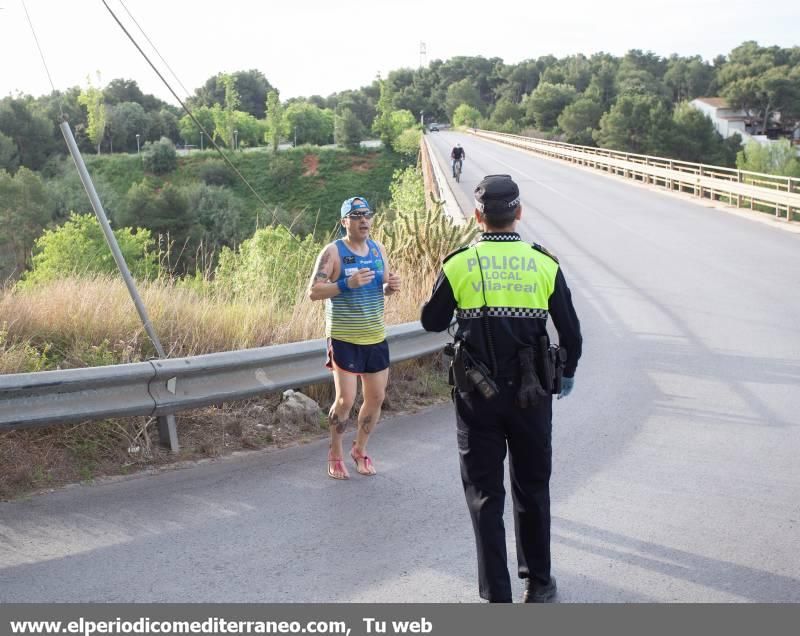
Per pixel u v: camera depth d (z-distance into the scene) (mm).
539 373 3943
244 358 6141
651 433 6910
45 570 4301
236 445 6340
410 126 154125
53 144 95188
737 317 11938
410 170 41625
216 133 150750
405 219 11047
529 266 3963
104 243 29609
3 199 59188
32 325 7227
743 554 4633
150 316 7629
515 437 4000
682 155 133375
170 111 163625
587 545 4758
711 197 29391
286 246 10406
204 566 4406
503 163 55344
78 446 5734
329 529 4922
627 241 20359
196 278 10273
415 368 8477
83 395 5406
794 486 5672
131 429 6059
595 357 9891
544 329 3992
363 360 5672
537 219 25188
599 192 34219
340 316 5625
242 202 75438
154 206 68062
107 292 8289
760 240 19969
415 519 5098
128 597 4059
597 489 5637
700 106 162750
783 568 4465
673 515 5180
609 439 6750
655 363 9516
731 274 15516
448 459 6238
